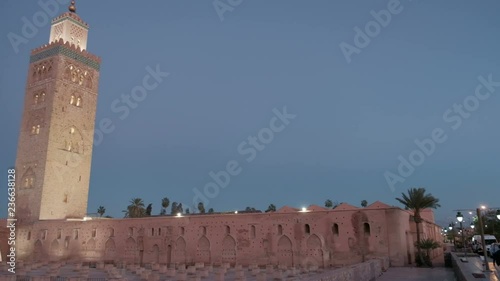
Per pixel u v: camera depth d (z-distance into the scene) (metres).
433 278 30.58
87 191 72.25
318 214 48.16
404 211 48.53
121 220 60.53
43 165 66.94
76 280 29.86
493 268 27.95
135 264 57.31
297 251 48.03
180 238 55.47
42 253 64.44
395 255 43.41
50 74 71.19
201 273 37.34
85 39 78.19
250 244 50.69
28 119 71.19
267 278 33.56
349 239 45.75
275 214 50.41
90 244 61.84
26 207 67.38
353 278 22.38
